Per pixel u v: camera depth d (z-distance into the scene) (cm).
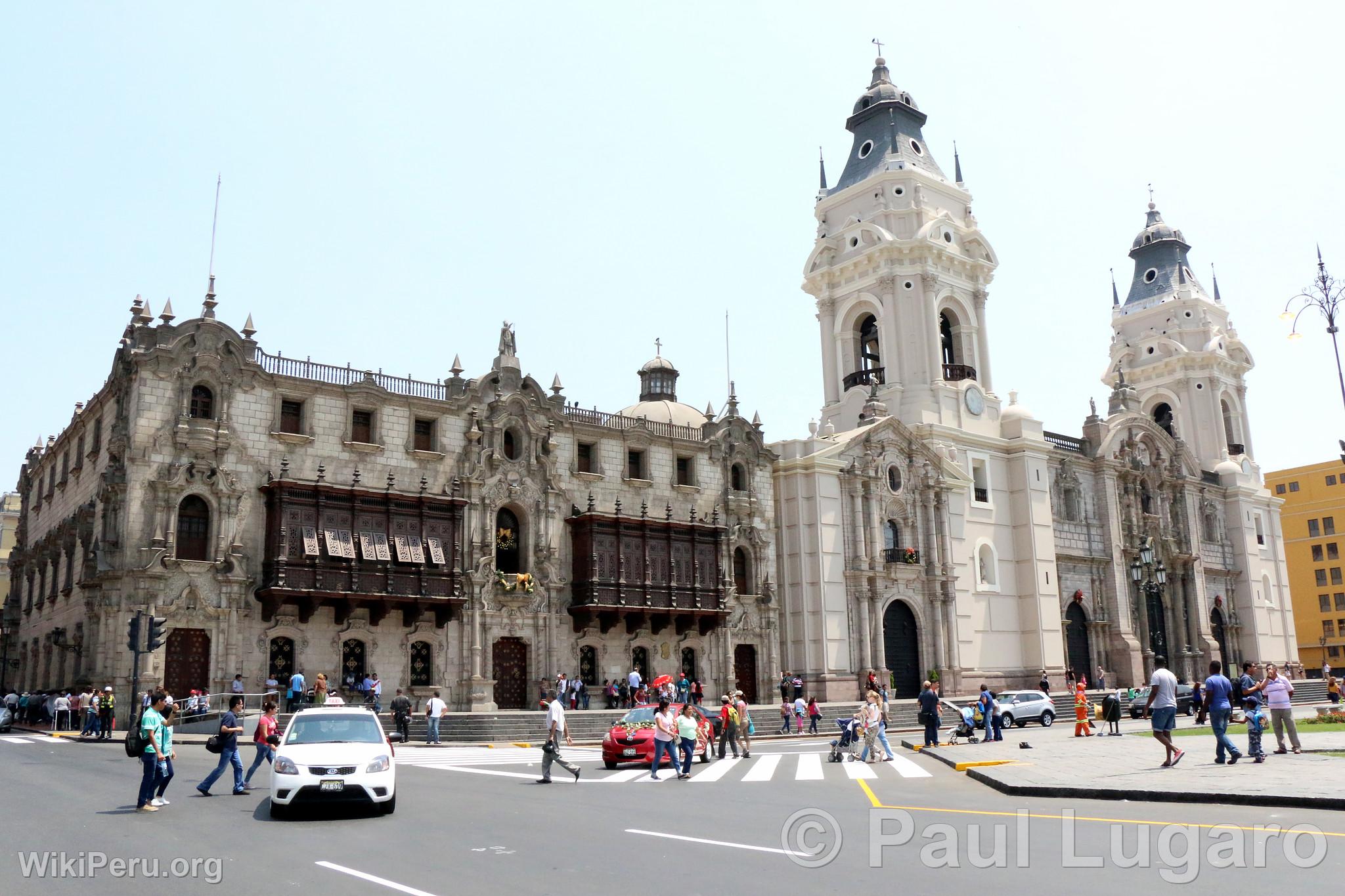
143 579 4347
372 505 4881
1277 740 2770
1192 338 9644
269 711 2434
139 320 4647
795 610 6344
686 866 1384
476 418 5328
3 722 5003
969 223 7925
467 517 5222
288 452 4800
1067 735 4409
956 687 6700
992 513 7331
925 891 1198
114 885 1312
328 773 1911
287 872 1384
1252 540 9156
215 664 4459
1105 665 7681
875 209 7731
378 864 1435
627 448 5875
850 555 6475
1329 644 11981
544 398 5578
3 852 1552
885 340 7506
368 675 4794
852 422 7550
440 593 4975
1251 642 8875
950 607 6825
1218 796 1923
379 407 5069
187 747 3775
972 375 7600
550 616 5381
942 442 7175
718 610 5872
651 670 5694
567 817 1938
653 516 5872
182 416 4541
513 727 4512
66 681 5088
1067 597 7531
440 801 2231
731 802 2161
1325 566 12125
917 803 2066
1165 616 8194
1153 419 9325
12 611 6488
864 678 6281
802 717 4994
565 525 5559
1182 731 4256
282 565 4544
